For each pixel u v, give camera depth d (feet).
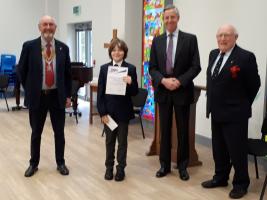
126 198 10.40
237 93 10.02
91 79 22.27
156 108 14.37
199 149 15.85
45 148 15.34
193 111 13.16
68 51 11.85
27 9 32.76
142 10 21.08
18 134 18.01
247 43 14.34
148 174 12.41
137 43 21.40
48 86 11.48
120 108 11.35
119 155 11.71
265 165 13.32
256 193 10.84
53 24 11.16
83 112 24.48
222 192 10.87
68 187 11.14
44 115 11.93
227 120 10.08
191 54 11.03
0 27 31.76
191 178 12.07
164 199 10.37
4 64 30.66
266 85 13.56
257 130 13.97
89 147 15.72
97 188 11.10
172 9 10.93
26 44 11.28
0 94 30.25
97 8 26.76
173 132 13.38
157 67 11.50
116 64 11.34
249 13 14.14
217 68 10.23
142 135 18.37
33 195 10.52
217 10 15.60
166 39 11.24
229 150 10.36
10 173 12.30
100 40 26.78
